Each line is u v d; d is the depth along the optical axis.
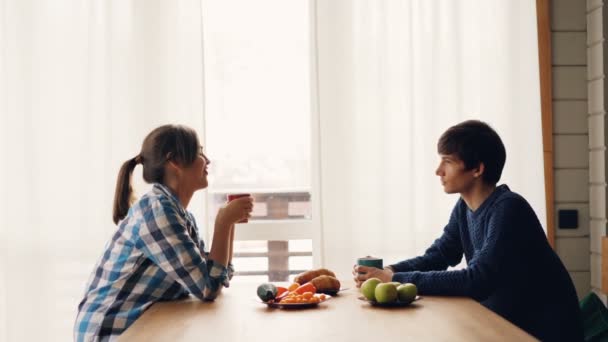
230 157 3.12
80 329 1.75
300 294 1.72
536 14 2.97
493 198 1.89
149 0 2.88
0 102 2.84
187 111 2.89
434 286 1.76
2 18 2.84
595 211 2.98
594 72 2.98
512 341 1.23
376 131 2.91
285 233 3.12
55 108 2.85
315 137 2.97
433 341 1.24
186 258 1.71
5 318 2.82
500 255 1.76
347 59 2.92
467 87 2.97
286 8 3.14
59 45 2.86
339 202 2.92
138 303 1.75
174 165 1.88
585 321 1.93
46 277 2.84
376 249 2.91
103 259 1.81
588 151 3.03
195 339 1.31
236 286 2.04
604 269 2.71
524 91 2.97
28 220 2.83
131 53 2.87
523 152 2.97
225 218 1.83
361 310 1.58
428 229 2.92
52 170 2.85
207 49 3.13
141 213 1.77
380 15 2.90
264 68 3.13
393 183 2.93
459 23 2.93
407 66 2.92
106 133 2.85
